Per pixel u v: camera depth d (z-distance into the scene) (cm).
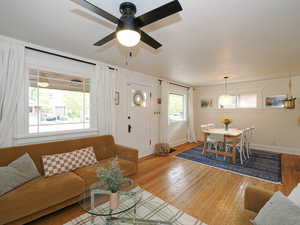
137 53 247
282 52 235
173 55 253
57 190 162
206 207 190
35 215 153
